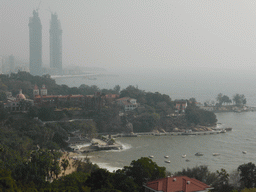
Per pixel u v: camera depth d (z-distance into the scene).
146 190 115.75
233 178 178.62
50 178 189.38
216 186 154.38
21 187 131.38
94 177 131.62
